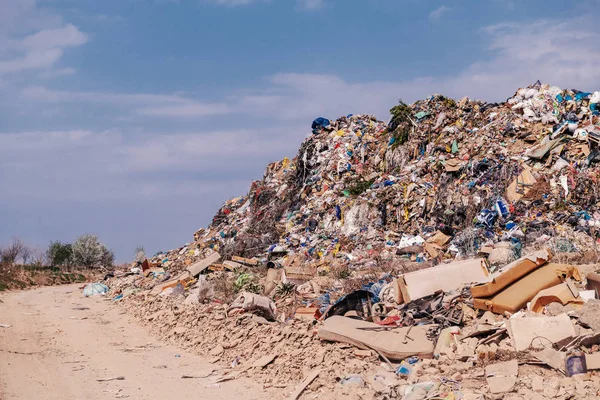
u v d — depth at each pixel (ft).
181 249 175.52
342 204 137.80
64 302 116.06
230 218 181.37
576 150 116.78
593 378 38.17
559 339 43.57
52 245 218.38
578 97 128.16
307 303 73.92
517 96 137.49
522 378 39.45
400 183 131.34
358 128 167.12
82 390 47.21
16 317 91.45
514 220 106.11
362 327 51.98
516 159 118.83
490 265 75.05
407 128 148.87
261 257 134.72
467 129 137.28
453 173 125.08
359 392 40.78
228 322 65.72
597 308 44.50
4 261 188.03
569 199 108.68
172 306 85.25
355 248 118.52
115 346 67.05
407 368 45.01
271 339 55.57
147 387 47.98
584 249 90.68
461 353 45.24
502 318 51.19
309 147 166.30
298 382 46.01
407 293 63.00
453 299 56.29
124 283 133.59
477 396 36.96
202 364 56.08
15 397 44.68
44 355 61.57
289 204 159.02
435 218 118.83
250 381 48.39
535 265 54.03
